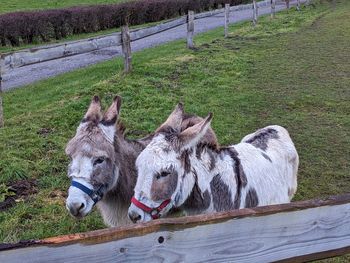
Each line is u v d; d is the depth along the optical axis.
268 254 1.38
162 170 1.95
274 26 12.94
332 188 3.87
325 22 13.75
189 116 2.39
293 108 5.99
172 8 17.03
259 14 17.00
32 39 11.95
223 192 2.17
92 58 9.35
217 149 2.26
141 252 1.22
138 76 6.87
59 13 12.59
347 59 8.73
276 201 2.46
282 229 1.38
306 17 14.80
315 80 7.34
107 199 2.53
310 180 4.00
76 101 5.58
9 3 16.91
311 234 1.43
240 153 2.37
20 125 4.88
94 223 3.12
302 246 1.43
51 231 3.01
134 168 2.56
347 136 5.06
